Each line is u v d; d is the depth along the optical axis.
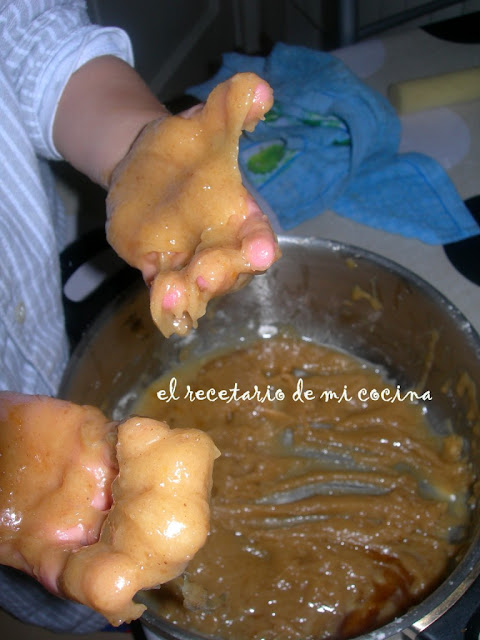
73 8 0.55
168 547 0.28
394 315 0.61
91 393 0.57
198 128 0.40
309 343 0.68
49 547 0.34
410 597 0.52
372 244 0.69
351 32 0.98
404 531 0.55
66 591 0.30
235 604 0.53
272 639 0.51
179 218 0.39
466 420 0.57
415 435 0.61
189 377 0.67
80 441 0.37
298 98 0.77
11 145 0.50
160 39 1.26
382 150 0.77
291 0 1.36
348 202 0.72
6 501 0.36
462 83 0.80
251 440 0.62
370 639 0.39
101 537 0.31
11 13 0.50
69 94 0.52
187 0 1.31
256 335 0.69
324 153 0.75
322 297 0.65
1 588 0.60
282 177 0.74
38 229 0.53
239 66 0.87
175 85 1.35
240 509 0.57
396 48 0.88
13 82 0.52
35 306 0.55
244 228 0.37
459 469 0.58
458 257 0.66
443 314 0.55
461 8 1.09
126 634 0.70
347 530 0.55
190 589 0.52
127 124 0.49
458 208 0.70
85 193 0.79
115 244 0.42
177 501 0.29
